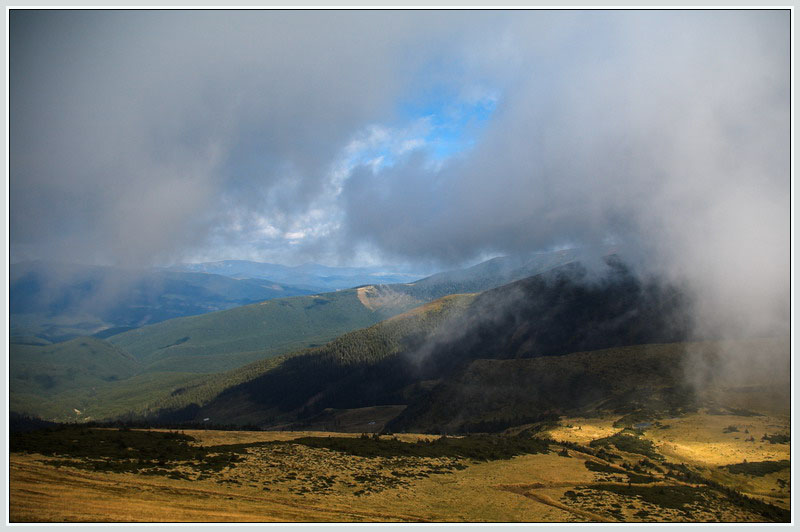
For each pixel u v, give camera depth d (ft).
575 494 239.09
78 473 186.91
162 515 155.43
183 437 263.70
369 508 194.18
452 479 249.34
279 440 284.61
